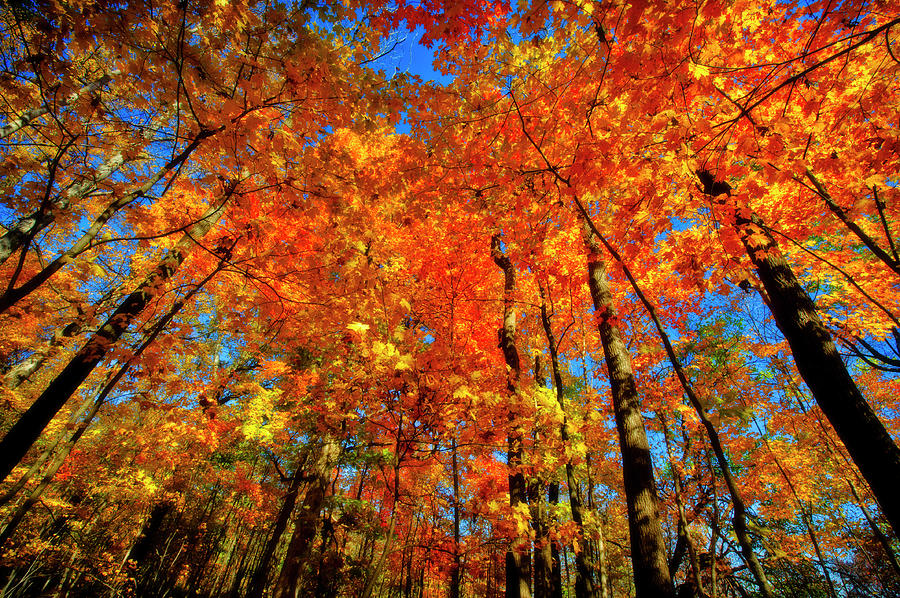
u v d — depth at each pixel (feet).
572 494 17.79
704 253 10.96
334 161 11.85
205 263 15.55
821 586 30.42
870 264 17.08
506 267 24.88
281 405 25.44
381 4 9.65
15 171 10.49
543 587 15.37
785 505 27.14
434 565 25.17
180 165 10.72
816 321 12.48
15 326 18.43
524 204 13.69
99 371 19.63
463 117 12.41
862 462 10.50
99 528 32.22
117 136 10.94
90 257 13.92
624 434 14.47
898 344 16.53
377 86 10.82
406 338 13.35
